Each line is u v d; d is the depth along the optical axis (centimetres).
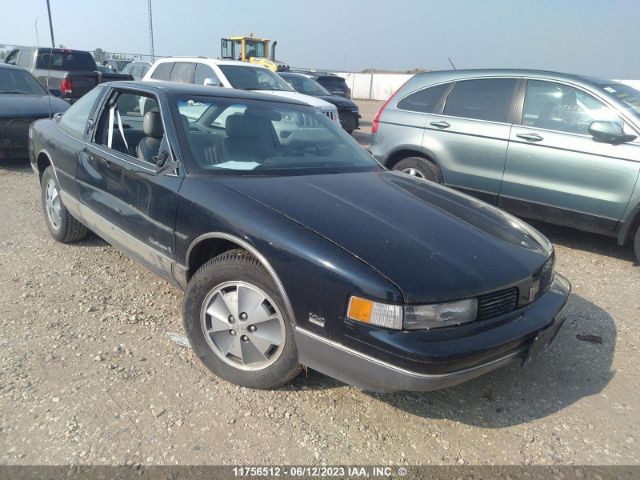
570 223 543
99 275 431
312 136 395
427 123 621
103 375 298
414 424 275
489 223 312
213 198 293
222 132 352
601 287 471
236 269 276
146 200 333
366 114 2208
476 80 602
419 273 239
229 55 2080
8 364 303
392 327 231
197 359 319
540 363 341
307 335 253
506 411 291
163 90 360
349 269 238
